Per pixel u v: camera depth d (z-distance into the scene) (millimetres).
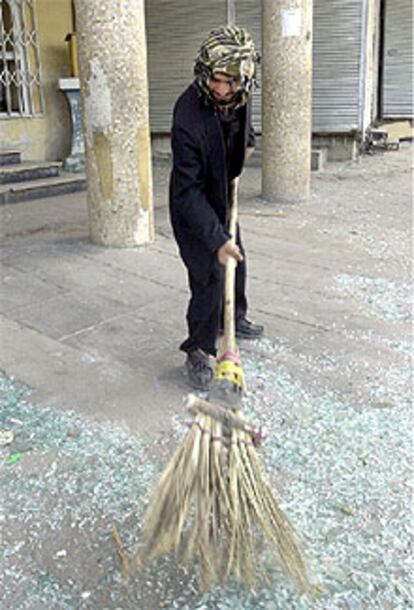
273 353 3691
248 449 2074
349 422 2982
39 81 9586
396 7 12156
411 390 3270
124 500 2492
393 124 12641
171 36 11492
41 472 2662
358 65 10695
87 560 2205
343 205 7527
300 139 7469
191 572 2135
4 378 3453
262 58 7344
